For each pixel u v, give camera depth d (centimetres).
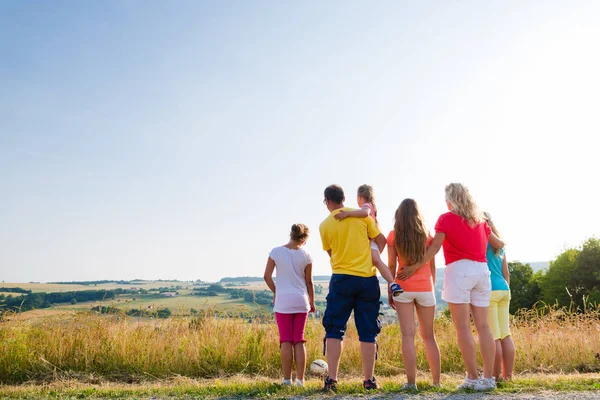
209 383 704
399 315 513
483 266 507
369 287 519
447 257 514
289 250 593
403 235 511
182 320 893
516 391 461
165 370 779
